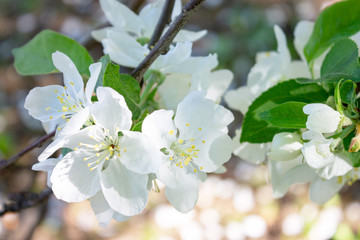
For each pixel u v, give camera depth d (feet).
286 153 0.82
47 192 1.18
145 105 0.90
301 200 2.99
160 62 0.89
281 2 3.30
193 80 0.88
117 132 0.79
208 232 2.97
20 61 0.94
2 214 1.17
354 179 0.98
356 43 0.88
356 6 0.92
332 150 0.78
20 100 3.15
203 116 0.83
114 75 0.78
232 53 3.13
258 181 3.10
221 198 3.08
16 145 2.91
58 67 0.81
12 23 3.45
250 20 3.23
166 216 2.98
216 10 3.35
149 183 0.83
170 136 0.82
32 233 1.54
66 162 0.81
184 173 0.84
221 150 0.84
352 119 0.79
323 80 0.83
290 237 2.91
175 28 0.80
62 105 0.83
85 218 2.98
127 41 0.89
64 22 3.36
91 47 1.36
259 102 0.88
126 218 0.89
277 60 1.00
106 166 0.81
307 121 0.78
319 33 0.95
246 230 2.97
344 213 2.85
